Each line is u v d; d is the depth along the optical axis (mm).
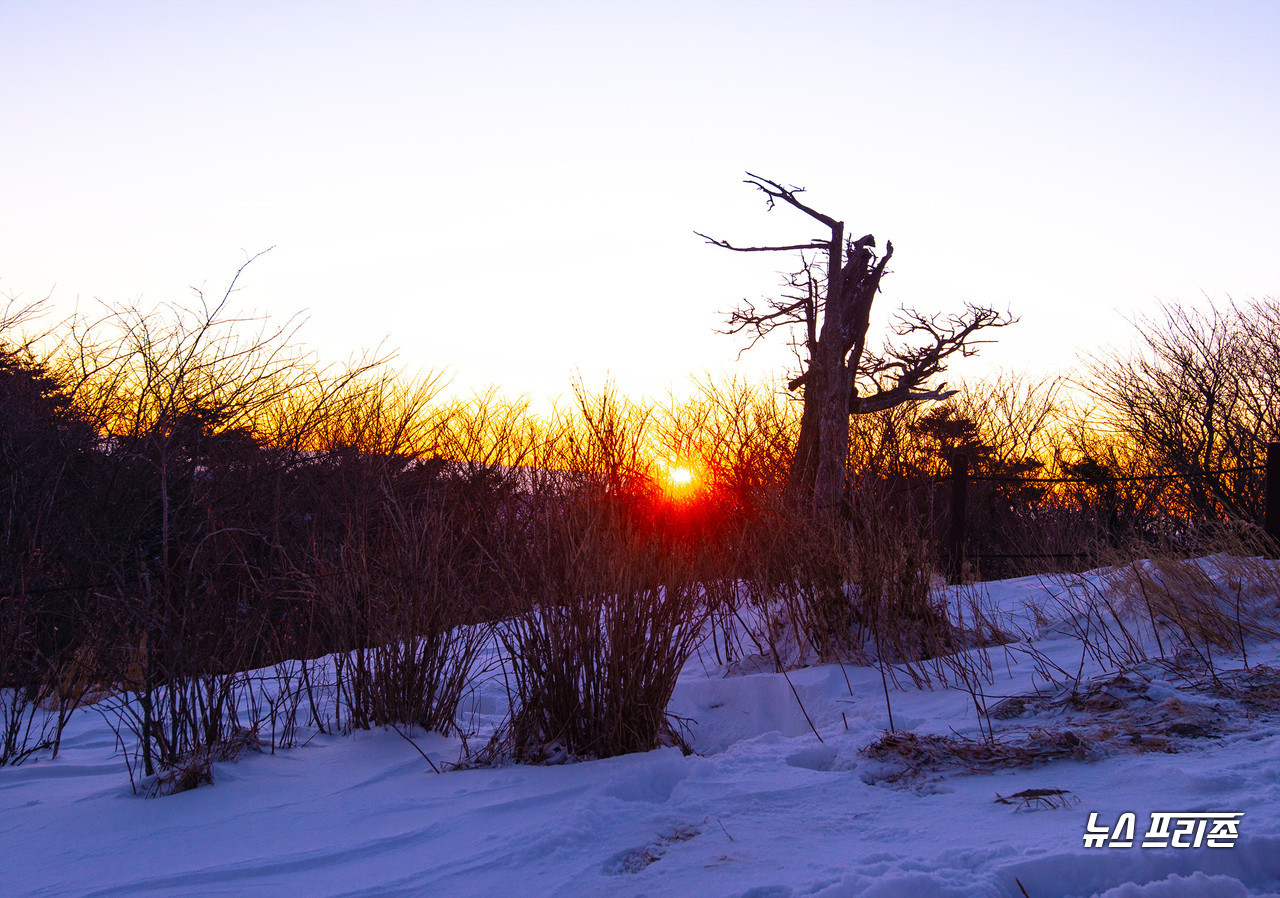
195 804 3723
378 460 8391
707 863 2617
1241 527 6703
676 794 3357
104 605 5152
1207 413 14484
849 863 2506
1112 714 3926
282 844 3188
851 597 5922
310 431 8914
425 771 4125
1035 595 7043
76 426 7348
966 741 3672
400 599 5035
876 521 6250
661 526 6523
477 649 5141
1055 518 13836
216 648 4551
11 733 4855
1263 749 3219
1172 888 2182
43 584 5711
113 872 3016
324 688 5703
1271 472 7379
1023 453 20234
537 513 4867
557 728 4180
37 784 4277
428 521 5285
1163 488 12680
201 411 5934
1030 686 4684
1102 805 2799
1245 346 14750
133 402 7426
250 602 4984
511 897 2545
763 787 3309
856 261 9570
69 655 5562
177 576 4555
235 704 4875
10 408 7336
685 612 4555
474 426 10961
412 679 4988
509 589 4465
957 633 5816
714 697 5613
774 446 10031
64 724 5148
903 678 5230
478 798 3537
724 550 6973
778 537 6773
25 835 3455
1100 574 6629
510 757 4168
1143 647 5281
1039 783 3117
